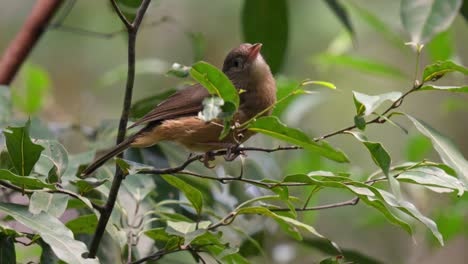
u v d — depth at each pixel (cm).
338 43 1330
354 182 652
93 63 1655
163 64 1218
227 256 771
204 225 771
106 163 932
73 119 1285
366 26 1594
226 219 715
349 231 1510
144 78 1628
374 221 1215
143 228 806
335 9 1128
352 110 1622
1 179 636
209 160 927
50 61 1655
